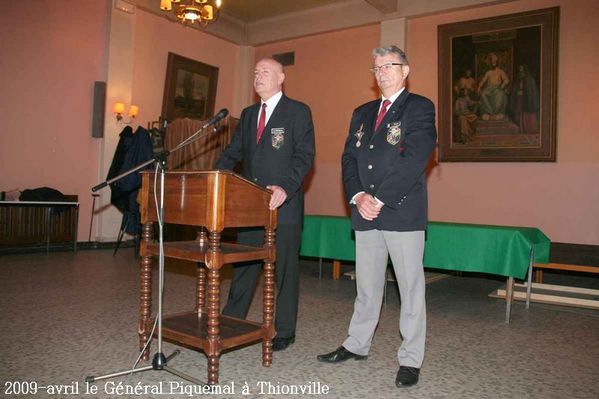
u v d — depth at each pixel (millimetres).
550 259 5254
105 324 3174
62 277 4867
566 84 6660
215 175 2070
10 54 6629
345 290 4832
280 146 2717
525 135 6836
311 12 8750
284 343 2777
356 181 2447
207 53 9031
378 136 2410
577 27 6590
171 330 2293
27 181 6832
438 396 2160
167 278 5047
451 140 7367
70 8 7230
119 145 6746
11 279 4664
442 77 7398
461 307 4285
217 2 5707
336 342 2973
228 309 2834
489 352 2885
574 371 2559
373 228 2412
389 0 7582
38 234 6645
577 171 6586
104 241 7523
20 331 2965
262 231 2783
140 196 2439
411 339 2314
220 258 2113
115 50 7586
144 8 7906
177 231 7621
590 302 4176
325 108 8719
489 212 7156
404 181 2227
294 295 2811
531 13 6746
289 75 9148
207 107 8992
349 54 8508
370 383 2287
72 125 7305
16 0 6660
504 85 6957
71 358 2500
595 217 6469
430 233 3996
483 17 7195
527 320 3771
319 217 4922
